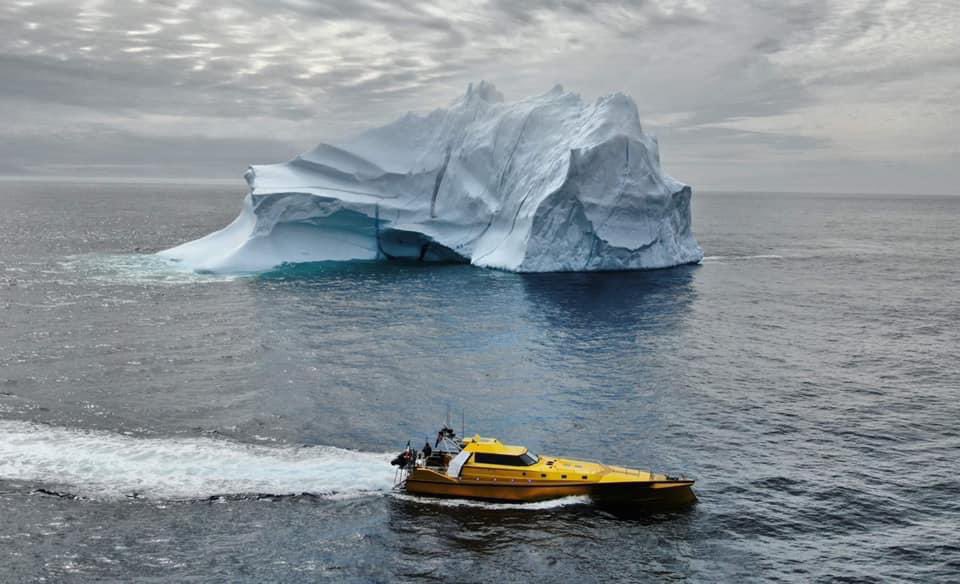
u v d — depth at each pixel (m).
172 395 42.34
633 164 92.50
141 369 47.47
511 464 30.80
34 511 28.08
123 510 28.41
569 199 88.88
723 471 33.16
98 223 174.00
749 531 27.89
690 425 38.75
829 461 34.34
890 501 30.41
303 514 28.56
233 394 42.75
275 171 102.12
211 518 28.00
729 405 41.91
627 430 37.97
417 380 46.06
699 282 84.56
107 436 35.78
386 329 59.25
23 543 25.80
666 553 26.27
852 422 39.47
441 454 32.16
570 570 25.06
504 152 102.06
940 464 34.09
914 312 69.62
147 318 62.28
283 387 44.22
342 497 30.09
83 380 44.94
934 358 52.56
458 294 74.81
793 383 46.22
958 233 179.50
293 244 95.75
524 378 46.62
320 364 49.28
